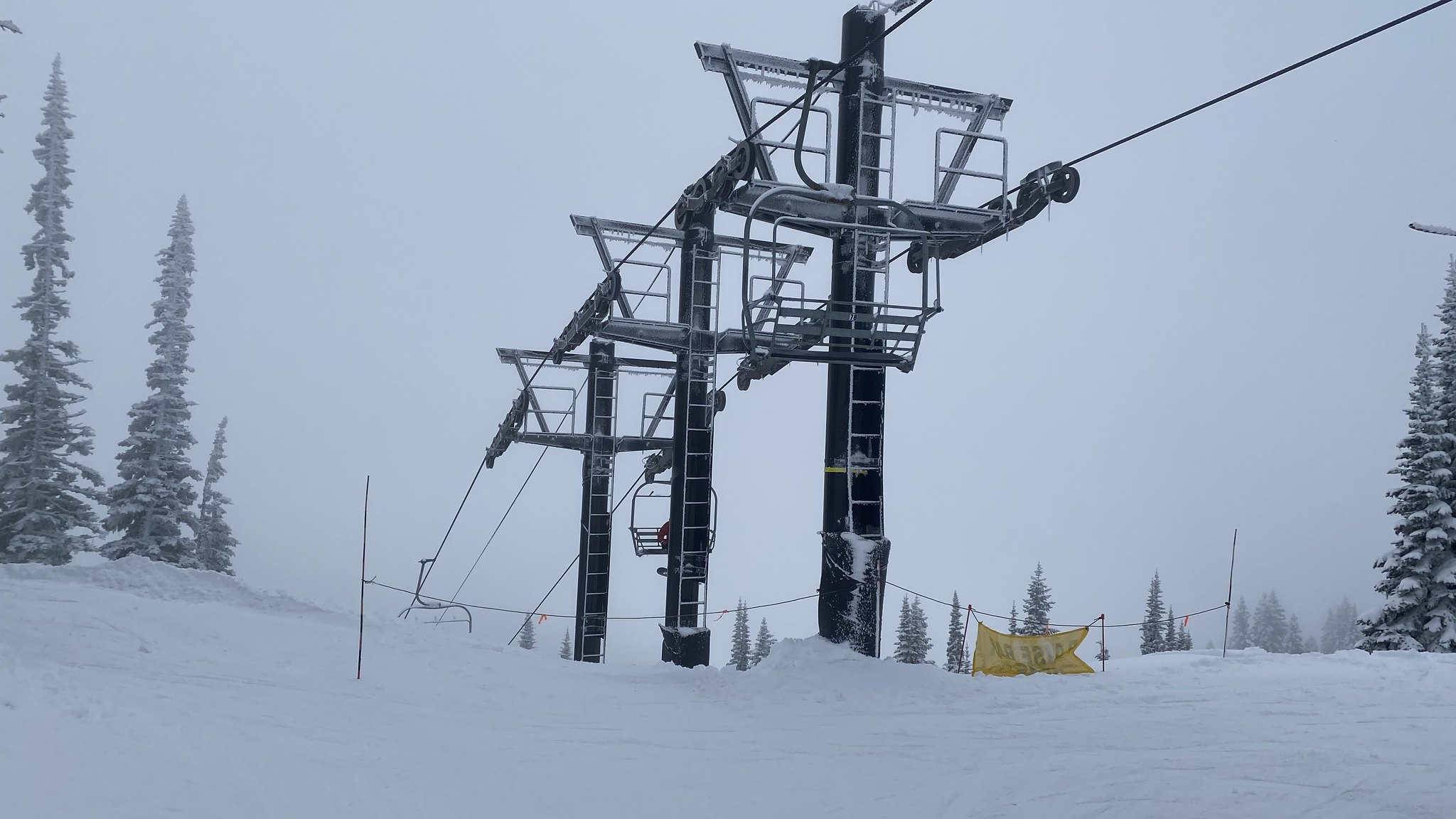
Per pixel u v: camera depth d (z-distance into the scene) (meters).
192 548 37.28
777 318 15.94
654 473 32.88
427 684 13.92
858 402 16.89
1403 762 9.98
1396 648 31.06
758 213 16.47
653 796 9.05
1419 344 33.53
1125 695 14.33
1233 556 18.12
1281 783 9.14
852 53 17.02
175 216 39.03
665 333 24.70
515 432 33.78
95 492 36.25
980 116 17.73
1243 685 14.97
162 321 38.31
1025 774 9.74
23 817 6.10
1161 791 8.95
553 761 10.18
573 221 27.81
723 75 17.52
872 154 16.83
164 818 6.66
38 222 36.53
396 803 7.91
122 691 10.63
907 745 11.34
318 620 17.69
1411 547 31.58
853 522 16.77
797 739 11.66
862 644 16.41
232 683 12.71
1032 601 58.50
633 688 14.70
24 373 35.97
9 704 8.26
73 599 17.08
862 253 16.67
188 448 38.16
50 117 36.91
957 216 16.94
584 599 30.38
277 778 7.96
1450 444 31.98
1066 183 15.71
